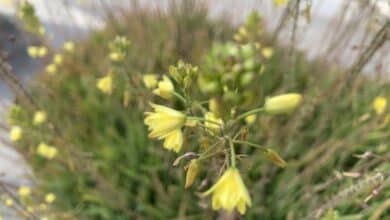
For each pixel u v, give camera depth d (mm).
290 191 249
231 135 112
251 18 266
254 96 100
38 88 347
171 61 297
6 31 403
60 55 321
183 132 123
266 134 265
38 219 250
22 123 232
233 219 170
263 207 245
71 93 327
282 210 247
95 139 301
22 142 294
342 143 235
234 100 97
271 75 309
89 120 318
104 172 281
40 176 295
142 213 268
